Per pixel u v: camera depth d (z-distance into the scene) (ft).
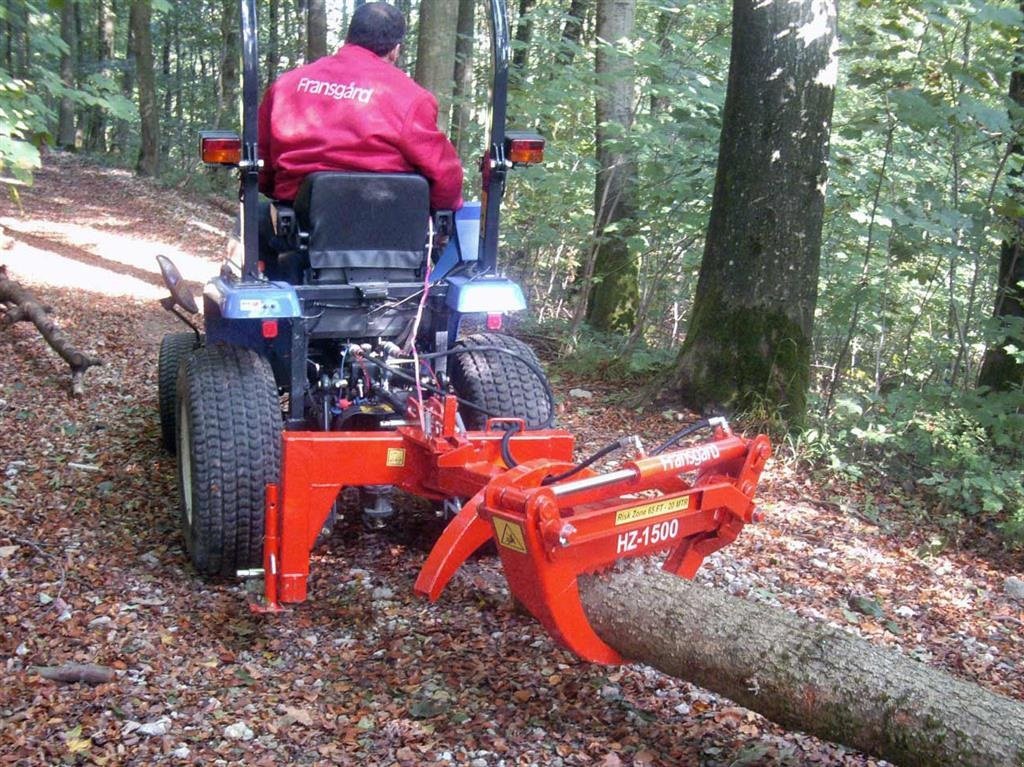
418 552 14.88
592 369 26.48
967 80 19.81
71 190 61.05
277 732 10.27
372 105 13.57
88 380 23.63
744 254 21.42
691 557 12.04
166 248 45.93
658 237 29.27
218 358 13.78
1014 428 19.66
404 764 9.76
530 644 12.23
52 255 39.29
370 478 12.21
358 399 14.26
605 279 34.27
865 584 15.43
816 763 10.10
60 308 30.71
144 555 14.42
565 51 33.65
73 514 15.84
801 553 16.29
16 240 40.73
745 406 21.44
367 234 13.71
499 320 14.34
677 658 9.84
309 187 13.26
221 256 45.91
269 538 11.91
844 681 8.87
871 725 8.68
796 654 9.21
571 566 10.00
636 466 10.36
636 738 10.37
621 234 30.40
